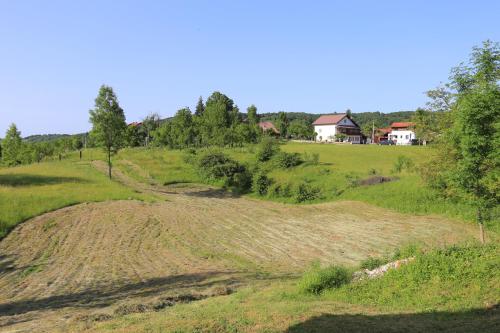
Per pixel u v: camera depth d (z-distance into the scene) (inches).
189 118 3316.9
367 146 3011.8
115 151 1982.0
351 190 1457.9
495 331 312.0
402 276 480.7
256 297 483.5
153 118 4247.0
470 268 464.8
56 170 2150.6
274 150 2108.8
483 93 633.0
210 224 1106.1
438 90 1019.3
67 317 468.1
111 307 503.2
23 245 861.8
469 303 393.1
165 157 2571.4
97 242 901.8
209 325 367.2
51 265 741.9
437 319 365.7
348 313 397.4
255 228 1063.0
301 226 1078.4
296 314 392.2
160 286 607.5
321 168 1824.6
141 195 1499.8
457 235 896.9
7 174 1907.0
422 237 901.8
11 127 2792.8
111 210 1206.3
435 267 478.0
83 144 4434.1
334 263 748.0
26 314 498.9
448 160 868.0
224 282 619.5
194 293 546.9
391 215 1150.3
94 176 1972.2
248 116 4057.6
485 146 625.6
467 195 665.0
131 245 883.4
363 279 512.1
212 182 1967.3
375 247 848.3
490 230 904.9
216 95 4244.6
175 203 1429.6
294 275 666.2
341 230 1013.8
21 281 653.3
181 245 892.6
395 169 1644.9
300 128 4434.1
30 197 1269.7
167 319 396.2
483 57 656.4
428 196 1181.7
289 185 1609.3
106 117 1884.8
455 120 690.2
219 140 2908.5
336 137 4284.0
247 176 1846.7
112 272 698.2
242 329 356.5
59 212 1139.3
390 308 413.1
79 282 644.1
